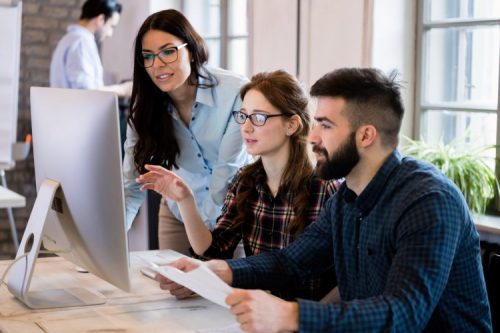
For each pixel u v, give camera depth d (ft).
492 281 8.02
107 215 6.57
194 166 10.66
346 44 12.91
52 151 7.20
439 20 12.47
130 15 19.89
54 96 7.19
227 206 8.79
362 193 6.43
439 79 12.61
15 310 6.89
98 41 19.80
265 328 5.56
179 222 11.37
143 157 9.92
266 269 7.29
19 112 21.68
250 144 8.19
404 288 5.75
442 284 5.85
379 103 6.24
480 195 11.19
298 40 13.92
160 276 7.21
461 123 12.38
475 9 12.03
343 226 6.84
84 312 6.83
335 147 6.30
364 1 12.48
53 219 7.38
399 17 12.57
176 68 9.45
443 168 11.21
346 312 5.64
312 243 7.39
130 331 6.29
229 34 17.94
